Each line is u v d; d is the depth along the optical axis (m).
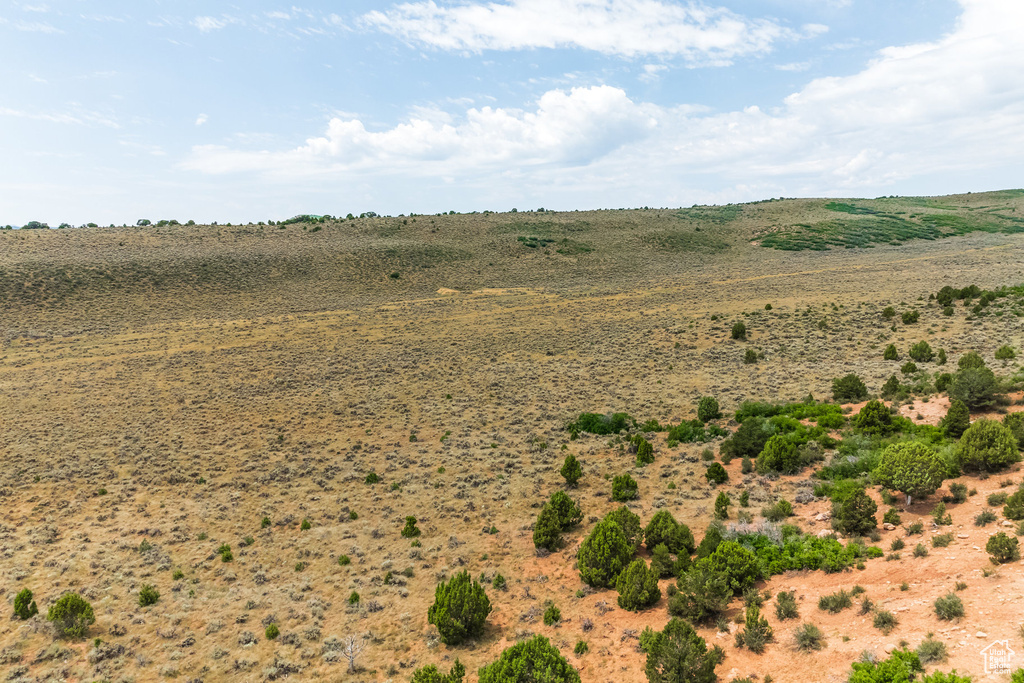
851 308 66.19
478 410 45.94
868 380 41.16
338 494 32.25
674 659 14.95
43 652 19.41
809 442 30.52
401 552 26.00
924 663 13.23
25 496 32.72
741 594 19.62
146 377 56.59
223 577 24.23
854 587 17.84
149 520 29.53
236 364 60.84
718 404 41.09
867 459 27.44
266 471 35.72
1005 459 22.56
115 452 38.94
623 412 42.31
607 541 22.33
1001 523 18.62
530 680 15.05
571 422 41.56
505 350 64.38
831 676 14.15
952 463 23.66
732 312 71.62
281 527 28.73
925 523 20.50
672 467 32.00
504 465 34.94
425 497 31.47
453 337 71.19
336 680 17.83
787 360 51.41
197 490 32.94
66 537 27.91
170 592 23.25
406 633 20.27
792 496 26.20
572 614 20.45
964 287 70.19
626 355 58.56
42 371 58.31
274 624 20.73
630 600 20.09
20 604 21.50
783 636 16.47
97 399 50.53
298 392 52.06
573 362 57.81
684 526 23.61
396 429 42.84
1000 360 39.25
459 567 24.50
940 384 34.88
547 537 25.23
